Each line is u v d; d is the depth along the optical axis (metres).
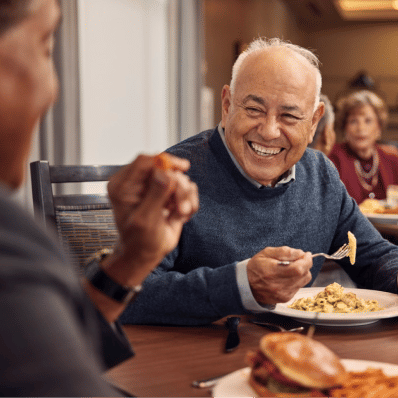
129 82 4.33
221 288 0.92
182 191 0.55
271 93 1.23
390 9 8.53
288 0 7.82
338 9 8.28
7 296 0.25
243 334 0.88
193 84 4.89
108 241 1.40
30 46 0.33
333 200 1.48
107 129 4.04
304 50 1.34
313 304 1.02
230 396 0.56
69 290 0.29
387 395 0.56
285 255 0.90
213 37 5.55
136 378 0.67
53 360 0.25
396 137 9.32
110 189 0.55
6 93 0.32
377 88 9.58
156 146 4.85
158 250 0.57
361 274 1.42
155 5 4.74
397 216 2.42
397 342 0.85
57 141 2.98
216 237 1.29
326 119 2.68
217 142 1.35
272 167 1.29
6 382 0.24
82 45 3.44
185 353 0.78
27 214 0.29
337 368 0.51
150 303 0.95
